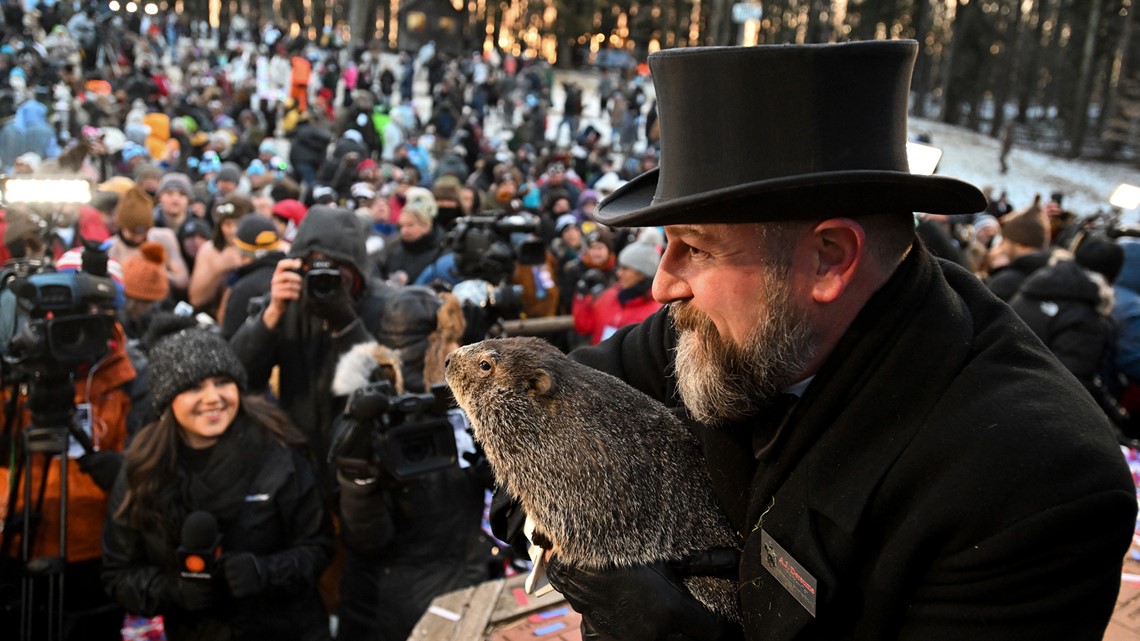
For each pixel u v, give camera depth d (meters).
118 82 21.39
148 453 2.95
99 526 3.48
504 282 3.94
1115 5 35.66
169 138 14.64
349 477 2.87
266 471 3.04
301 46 32.44
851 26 44.09
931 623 1.04
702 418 1.22
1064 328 4.30
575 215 9.92
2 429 3.51
